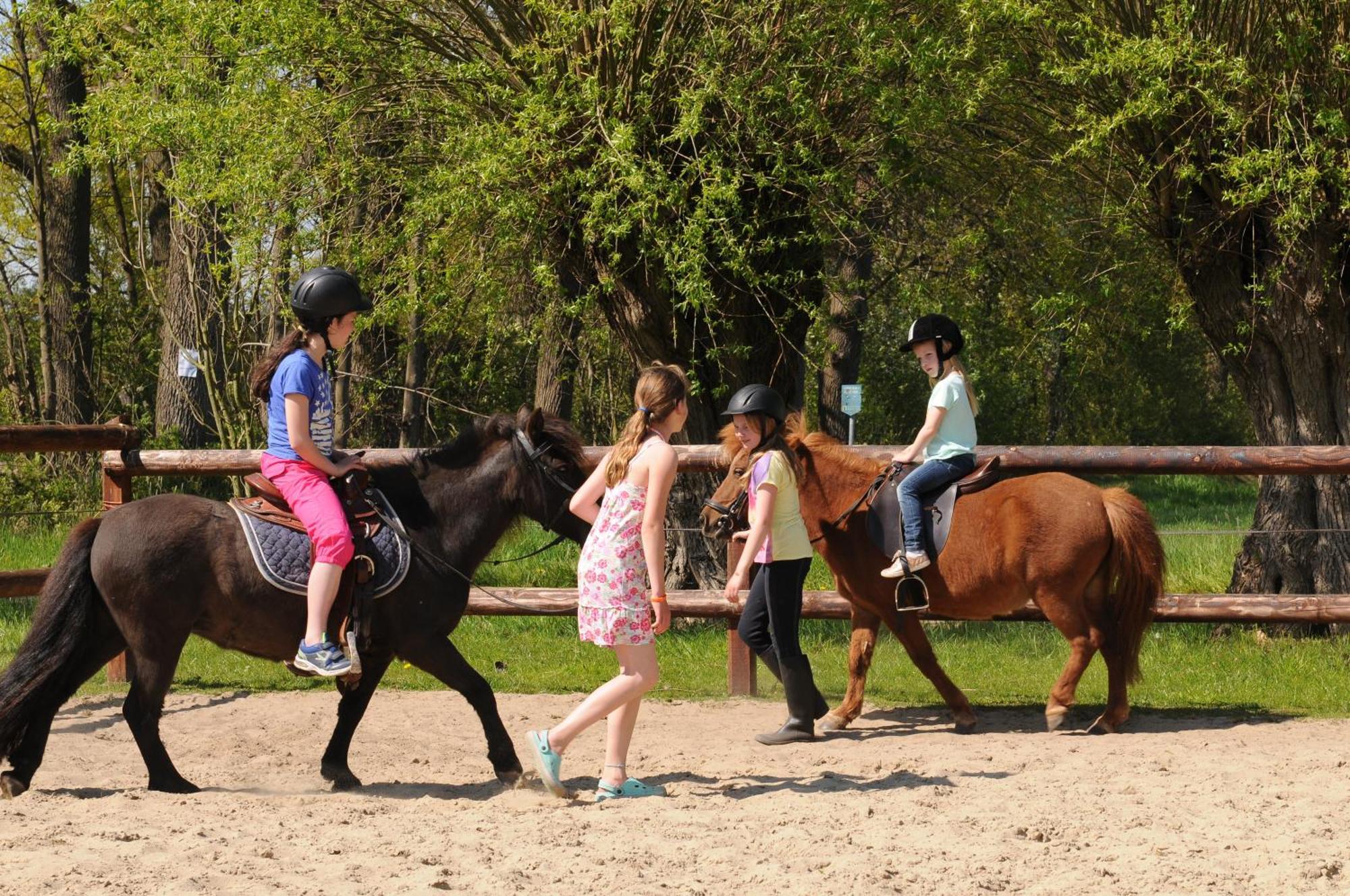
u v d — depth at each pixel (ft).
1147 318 38.91
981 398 87.56
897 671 28.22
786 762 19.86
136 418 63.98
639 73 30.76
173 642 17.07
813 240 32.32
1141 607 21.83
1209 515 66.90
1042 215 37.37
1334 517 32.53
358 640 17.03
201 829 14.76
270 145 31.30
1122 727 22.57
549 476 18.07
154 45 34.14
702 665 28.96
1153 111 28.19
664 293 33.04
